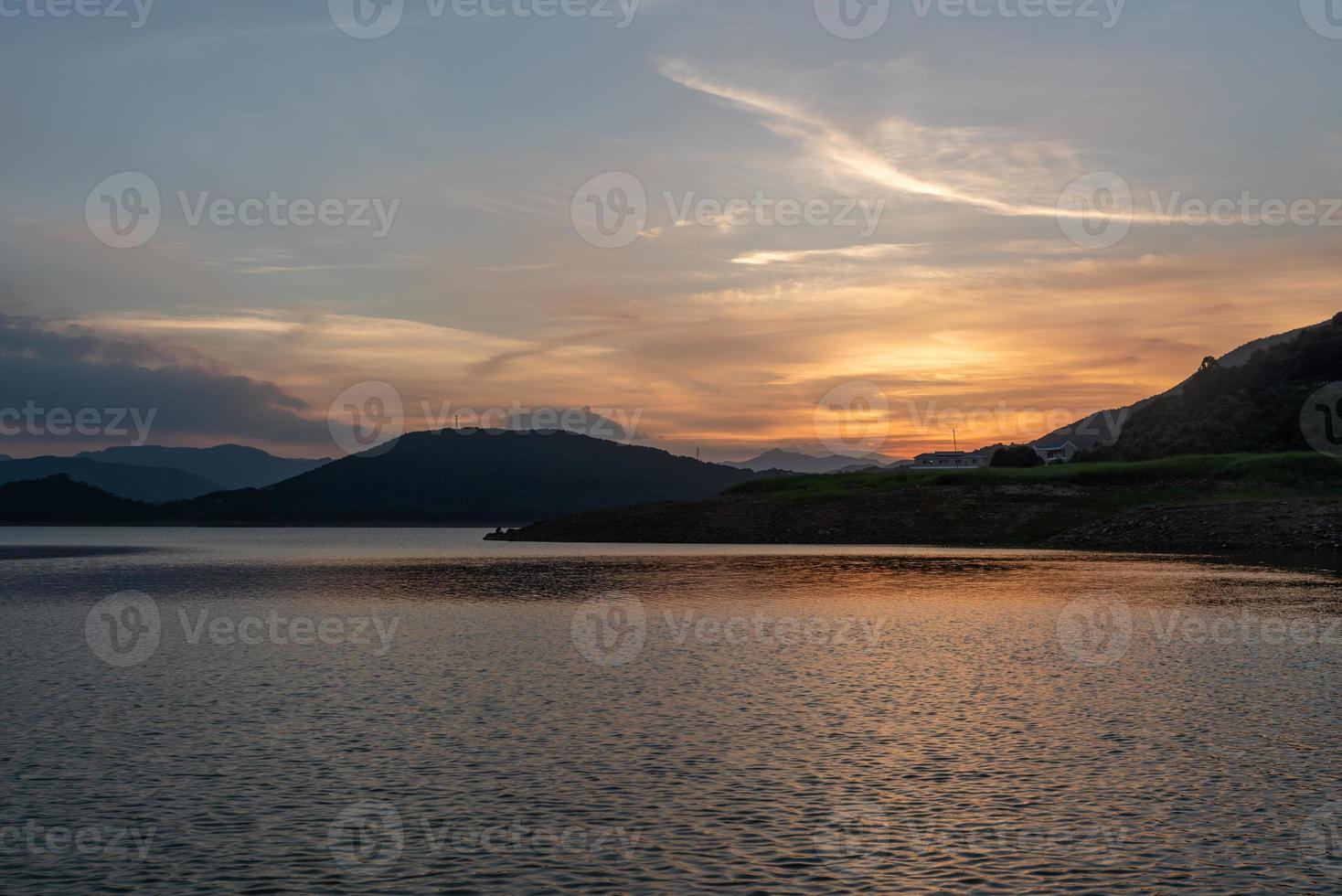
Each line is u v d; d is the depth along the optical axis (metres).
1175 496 120.12
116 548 151.88
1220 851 17.39
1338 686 30.73
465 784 21.03
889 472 158.00
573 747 23.84
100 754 23.44
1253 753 23.08
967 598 55.97
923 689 30.52
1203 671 33.31
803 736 24.78
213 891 15.94
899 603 54.06
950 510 123.94
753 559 92.31
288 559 112.31
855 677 32.69
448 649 39.03
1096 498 122.94
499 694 30.09
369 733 25.27
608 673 33.56
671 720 26.47
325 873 16.59
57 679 32.94
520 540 149.75
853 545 115.62
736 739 24.55
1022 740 24.38
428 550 131.62
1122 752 23.30
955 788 20.67
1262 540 96.12
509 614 50.47
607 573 76.81
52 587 70.56
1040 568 76.69
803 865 16.83
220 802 20.06
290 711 27.81
